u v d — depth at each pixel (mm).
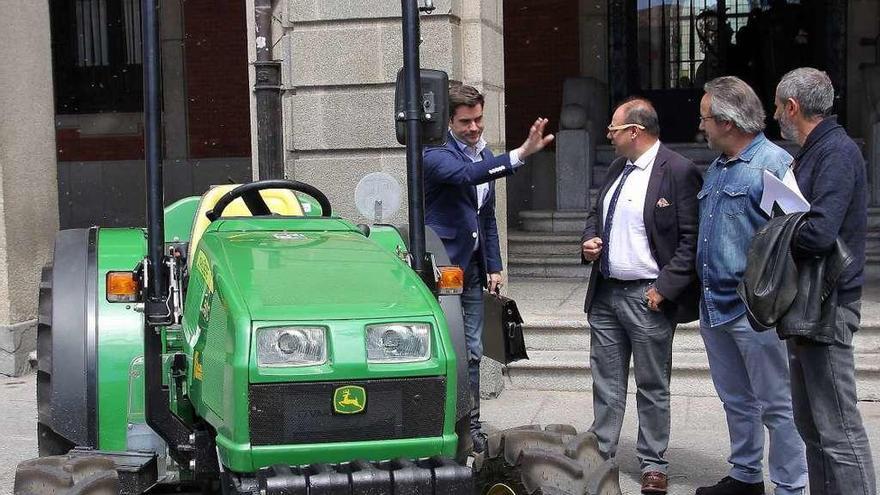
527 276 10695
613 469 3783
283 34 7477
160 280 3828
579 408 7184
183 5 15547
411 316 3471
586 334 7973
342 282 3625
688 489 5602
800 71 4594
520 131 13172
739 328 5023
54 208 9031
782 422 5035
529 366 7695
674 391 7488
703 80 13227
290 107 7488
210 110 15625
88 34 16125
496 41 7824
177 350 4293
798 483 5078
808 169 4480
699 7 13164
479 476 3906
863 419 6762
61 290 4602
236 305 3418
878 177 10945
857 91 12781
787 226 4352
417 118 4043
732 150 5070
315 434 3373
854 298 4484
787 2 13016
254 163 7703
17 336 8539
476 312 6098
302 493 3246
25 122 8664
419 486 3332
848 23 12766
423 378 3441
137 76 16062
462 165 5715
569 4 13055
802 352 4504
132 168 15883
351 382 3373
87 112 16141
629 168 5523
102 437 4422
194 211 5281
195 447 3838
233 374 3326
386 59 7238
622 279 5465
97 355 4465
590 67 13109
